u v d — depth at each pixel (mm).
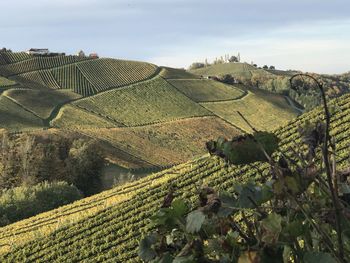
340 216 2055
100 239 28219
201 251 2156
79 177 63531
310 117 31359
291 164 2221
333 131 27188
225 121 112125
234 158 2162
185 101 119000
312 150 2162
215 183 28016
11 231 40844
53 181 58531
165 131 102750
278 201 2217
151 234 2426
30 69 126688
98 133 95250
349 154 2520
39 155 61969
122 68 132500
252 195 2158
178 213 2338
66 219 37031
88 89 120312
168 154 93250
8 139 66875
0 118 93500
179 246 2346
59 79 124875
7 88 110562
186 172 32469
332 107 2178
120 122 104312
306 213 2006
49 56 134875
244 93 128000
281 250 1941
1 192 60406
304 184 2039
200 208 2156
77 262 27328
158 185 33375
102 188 68500
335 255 1937
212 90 127375
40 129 91875
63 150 67188
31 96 107688
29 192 51719
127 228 27969
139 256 2381
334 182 2041
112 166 79625
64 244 30531
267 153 2150
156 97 119625
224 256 2137
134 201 32906
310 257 1874
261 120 115062
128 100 116438
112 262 24844
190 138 101062
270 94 133875
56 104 107188
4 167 62188
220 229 2275
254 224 2172
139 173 80125
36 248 31344
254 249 1970
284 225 2021
